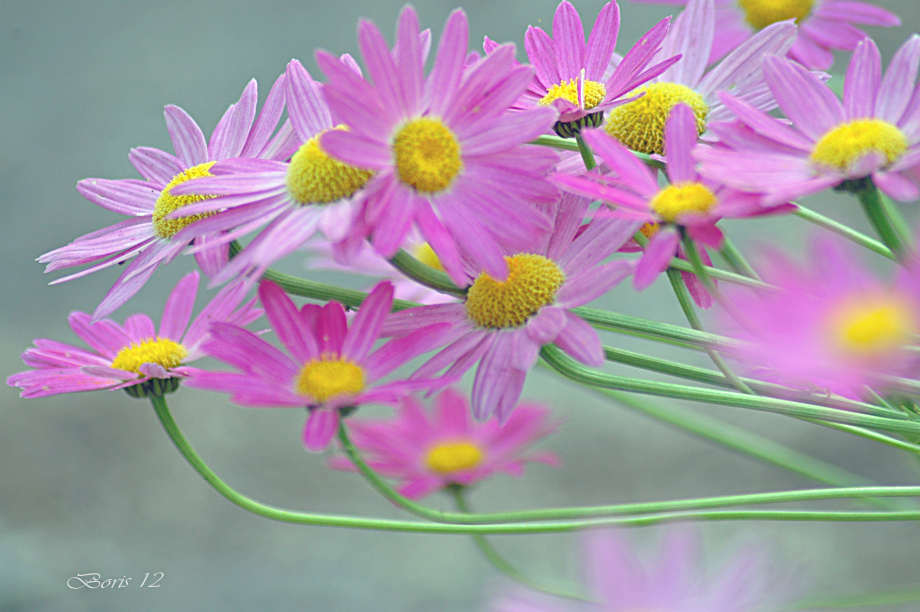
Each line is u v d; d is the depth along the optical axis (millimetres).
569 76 1104
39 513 2566
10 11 4363
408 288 1234
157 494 2654
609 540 1009
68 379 1099
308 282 1073
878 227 1037
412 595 2371
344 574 2445
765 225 2465
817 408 1044
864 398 1062
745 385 1056
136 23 4277
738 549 1008
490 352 1063
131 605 2328
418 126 1047
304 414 2910
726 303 993
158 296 3199
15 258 3465
